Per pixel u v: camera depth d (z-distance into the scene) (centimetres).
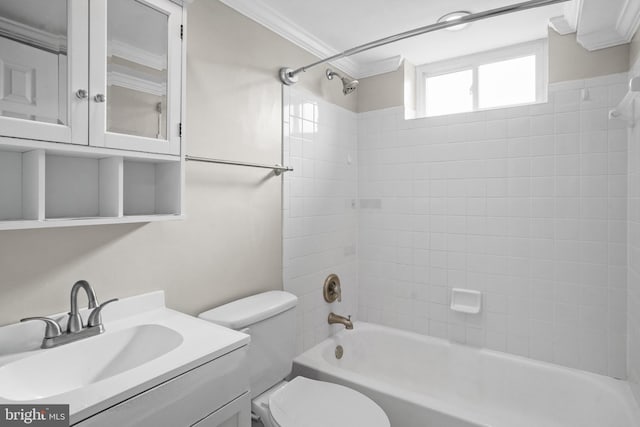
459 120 236
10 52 93
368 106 272
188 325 127
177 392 97
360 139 276
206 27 160
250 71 183
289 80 203
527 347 216
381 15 197
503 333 223
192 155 155
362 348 257
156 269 143
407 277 257
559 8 189
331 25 208
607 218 194
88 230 124
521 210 217
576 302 203
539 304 213
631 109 163
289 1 182
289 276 211
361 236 276
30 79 95
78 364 109
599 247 196
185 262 154
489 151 226
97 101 106
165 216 128
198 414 103
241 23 178
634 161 176
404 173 257
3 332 103
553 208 208
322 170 238
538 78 225
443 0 183
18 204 106
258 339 160
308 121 225
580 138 200
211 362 106
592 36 191
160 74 126
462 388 226
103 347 116
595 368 198
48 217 114
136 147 117
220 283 169
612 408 176
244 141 180
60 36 100
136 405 87
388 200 264
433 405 167
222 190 169
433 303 247
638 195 169
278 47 201
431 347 239
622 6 162
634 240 177
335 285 247
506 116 221
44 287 114
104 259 128
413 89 268
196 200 158
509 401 211
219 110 167
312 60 228
